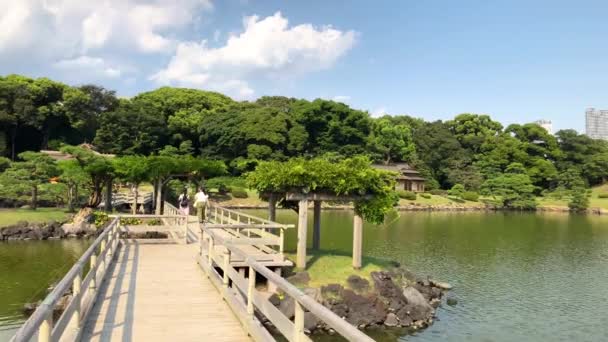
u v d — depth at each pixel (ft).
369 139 246.06
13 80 223.51
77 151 102.99
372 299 46.52
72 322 21.09
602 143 307.58
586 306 56.24
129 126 216.13
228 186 181.98
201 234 41.39
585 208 217.56
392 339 43.32
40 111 210.79
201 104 264.93
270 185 50.42
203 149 219.82
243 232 59.72
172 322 23.76
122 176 104.17
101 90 240.73
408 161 255.09
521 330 47.42
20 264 68.13
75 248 82.07
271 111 228.02
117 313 25.12
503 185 220.84
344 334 10.21
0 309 47.06
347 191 49.11
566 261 84.58
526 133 287.07
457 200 224.33
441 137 263.90
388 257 82.23
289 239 92.22
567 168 270.26
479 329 47.21
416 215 178.70
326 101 235.81
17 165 112.47
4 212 104.94
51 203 121.90
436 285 62.80
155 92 276.62
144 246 51.55
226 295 27.73
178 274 36.17
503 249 96.27
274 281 17.31
